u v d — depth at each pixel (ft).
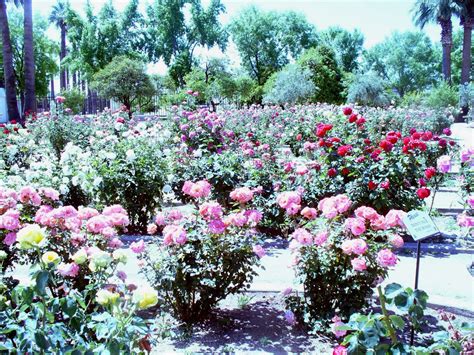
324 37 189.98
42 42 135.64
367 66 213.46
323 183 19.15
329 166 19.33
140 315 12.02
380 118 44.16
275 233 20.03
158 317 11.63
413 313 6.67
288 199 12.01
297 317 11.64
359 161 18.58
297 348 10.53
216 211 10.98
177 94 106.22
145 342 7.47
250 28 152.87
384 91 102.42
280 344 10.74
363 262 9.83
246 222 11.75
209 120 28.32
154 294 6.04
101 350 5.85
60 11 180.45
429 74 198.39
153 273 11.28
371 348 6.43
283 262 16.69
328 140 19.67
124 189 20.06
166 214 12.64
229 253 11.17
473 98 89.40
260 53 157.58
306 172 18.89
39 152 29.43
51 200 13.62
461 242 18.34
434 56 198.59
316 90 106.22
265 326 11.67
